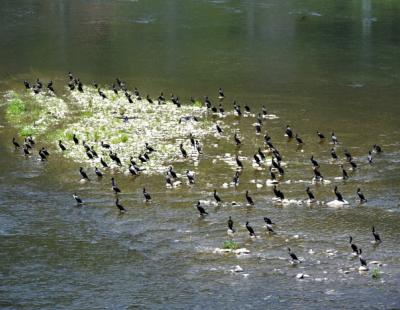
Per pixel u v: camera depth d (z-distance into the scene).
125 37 115.88
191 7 142.88
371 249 46.84
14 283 43.47
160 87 88.69
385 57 104.38
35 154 66.12
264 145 68.06
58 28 122.00
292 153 65.88
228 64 100.00
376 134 70.94
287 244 47.75
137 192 57.38
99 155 65.56
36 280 43.84
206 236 49.31
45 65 98.31
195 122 74.88
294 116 76.94
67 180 60.12
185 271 44.53
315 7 144.12
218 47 110.19
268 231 49.62
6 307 40.59
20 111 77.81
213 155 65.44
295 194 56.31
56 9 139.38
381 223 50.75
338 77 93.44
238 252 46.56
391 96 84.88
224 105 81.31
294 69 97.56
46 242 48.97
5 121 75.31
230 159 64.31
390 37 117.44
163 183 59.09
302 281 42.81
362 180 59.12
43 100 82.25
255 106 80.75
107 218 52.69
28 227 51.31
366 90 87.44
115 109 79.06
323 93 86.06
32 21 127.44
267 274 43.81
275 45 111.94
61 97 83.88
